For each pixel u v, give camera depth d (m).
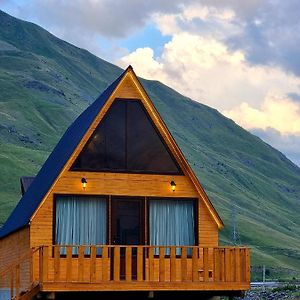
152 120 31.28
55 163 32.59
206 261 29.69
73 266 29.58
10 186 176.38
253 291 70.50
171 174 31.30
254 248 177.25
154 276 30.45
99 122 30.75
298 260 179.00
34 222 29.48
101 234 30.20
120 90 31.08
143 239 30.64
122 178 30.75
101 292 29.53
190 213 31.34
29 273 29.23
